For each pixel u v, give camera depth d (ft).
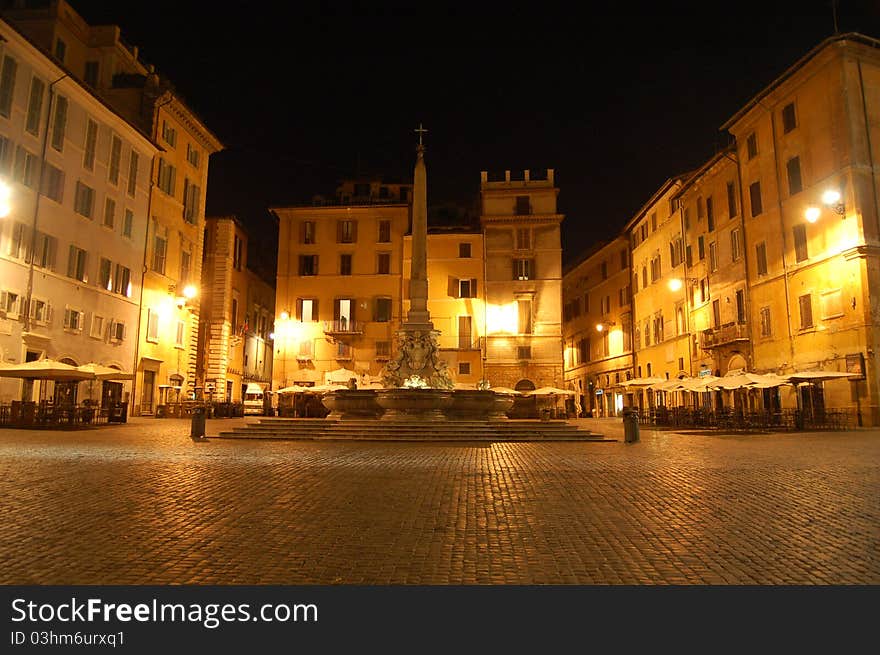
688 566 18.71
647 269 182.80
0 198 79.41
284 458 48.16
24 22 128.36
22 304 100.83
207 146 166.81
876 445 62.39
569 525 24.17
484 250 180.14
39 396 105.40
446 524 24.30
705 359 144.25
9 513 25.68
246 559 19.39
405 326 92.84
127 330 129.70
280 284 181.16
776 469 41.83
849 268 101.04
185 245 155.12
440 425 73.20
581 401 234.58
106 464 42.57
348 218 182.80
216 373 168.96
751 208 126.62
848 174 101.76
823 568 18.48
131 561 19.06
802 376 90.79
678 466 43.80
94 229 119.75
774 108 119.96
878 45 104.53
